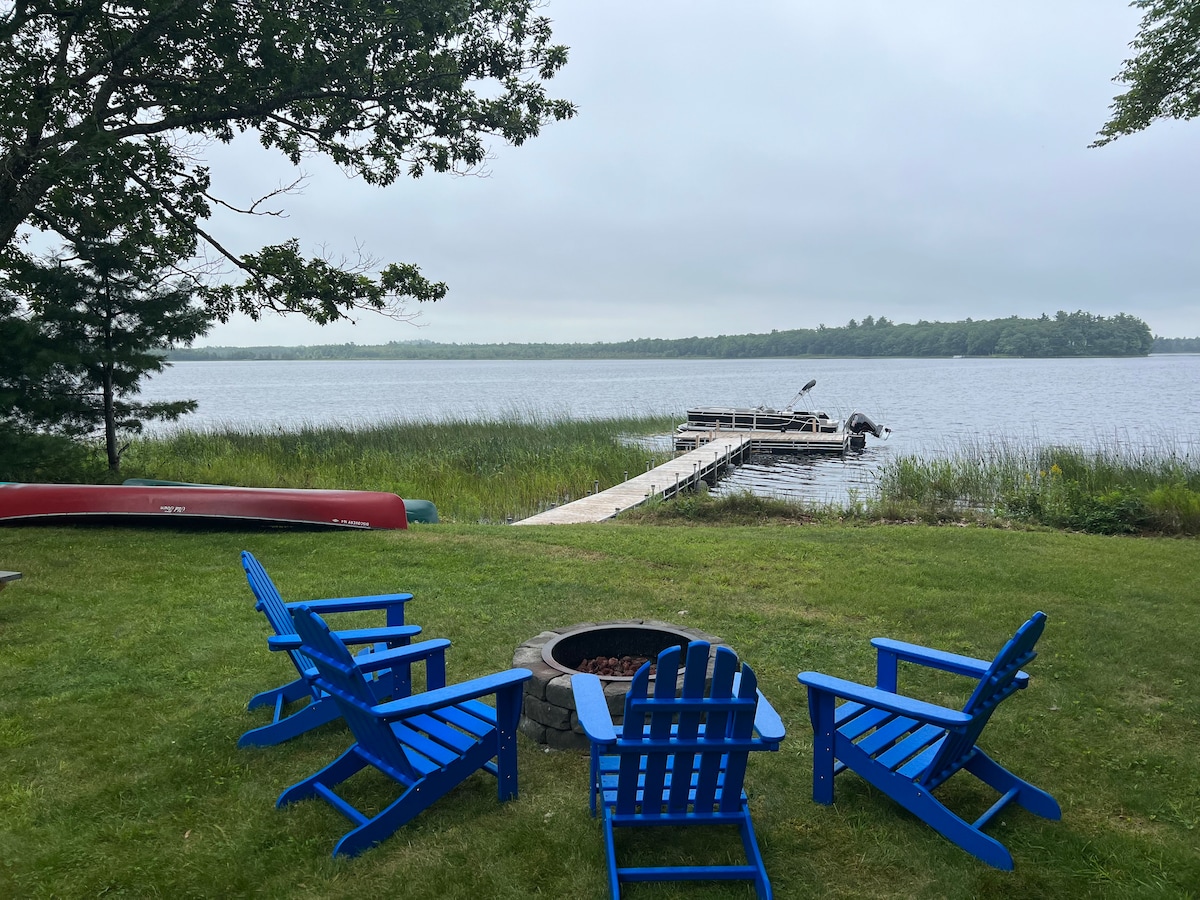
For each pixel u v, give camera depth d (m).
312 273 13.67
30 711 4.54
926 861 3.14
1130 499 11.60
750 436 29.72
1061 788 3.74
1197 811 3.55
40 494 10.31
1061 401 55.50
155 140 12.24
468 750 3.41
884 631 6.12
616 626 4.82
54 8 11.93
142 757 3.98
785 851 3.22
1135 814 3.54
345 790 3.69
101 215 11.23
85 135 11.29
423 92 13.56
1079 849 3.23
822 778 3.56
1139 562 8.41
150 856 3.14
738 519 12.50
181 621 6.24
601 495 15.64
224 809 3.50
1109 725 4.42
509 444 22.14
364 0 12.56
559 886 2.96
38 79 11.60
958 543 9.48
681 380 108.56
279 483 15.41
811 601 6.89
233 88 12.70
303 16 12.77
